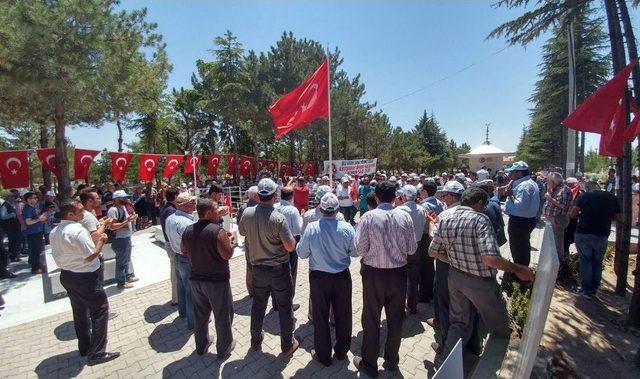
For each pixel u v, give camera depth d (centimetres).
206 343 394
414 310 470
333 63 2709
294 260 515
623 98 420
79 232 368
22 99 973
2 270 698
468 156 2611
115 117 1228
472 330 329
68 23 915
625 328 439
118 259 607
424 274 505
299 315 484
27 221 712
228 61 2414
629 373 351
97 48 962
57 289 600
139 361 385
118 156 1005
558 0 514
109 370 371
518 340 323
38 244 732
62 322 496
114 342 427
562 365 346
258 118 2508
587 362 364
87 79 933
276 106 761
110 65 1002
